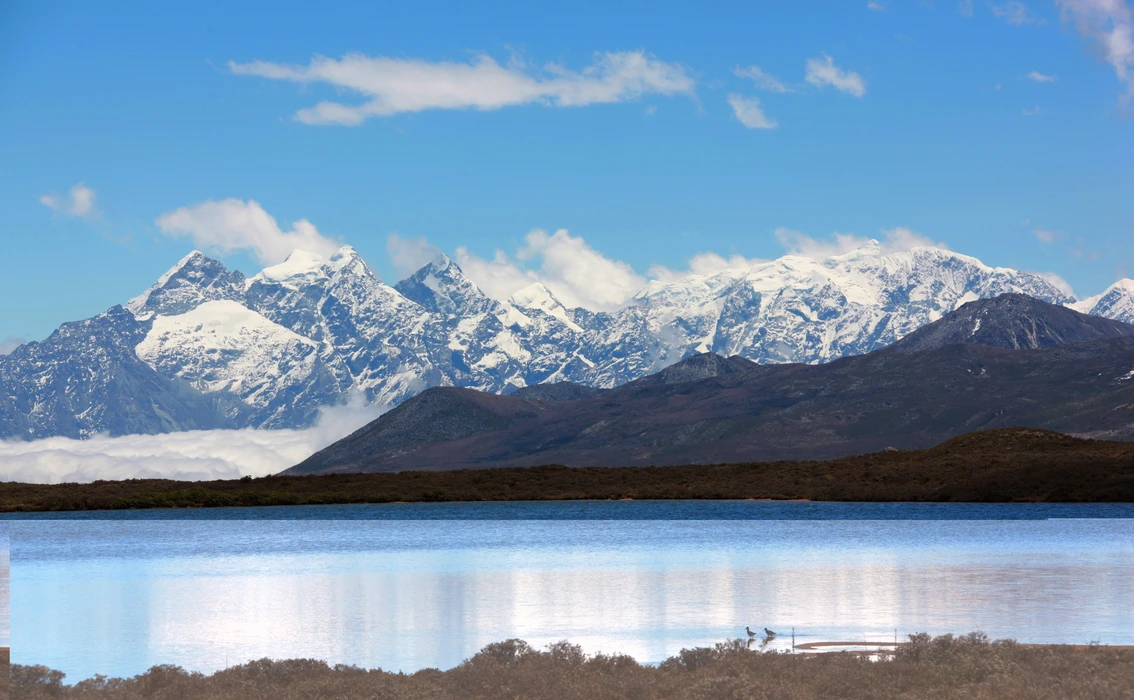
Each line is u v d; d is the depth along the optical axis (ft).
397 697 109.40
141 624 192.34
